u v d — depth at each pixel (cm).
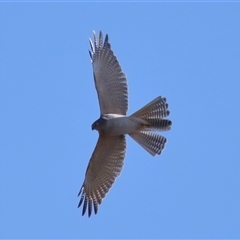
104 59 1958
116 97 1947
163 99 1897
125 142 1981
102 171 2005
